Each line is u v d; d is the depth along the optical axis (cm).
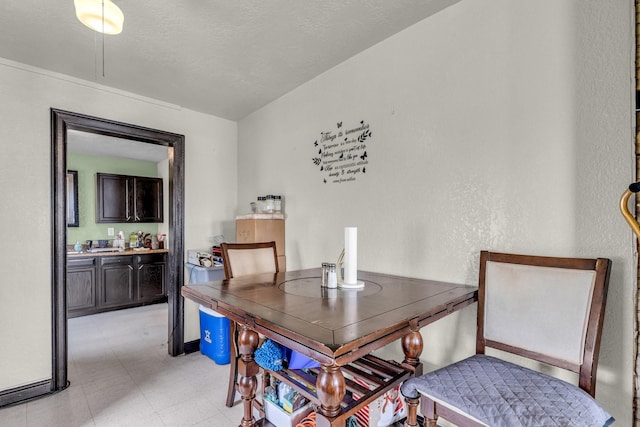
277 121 282
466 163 161
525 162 142
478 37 157
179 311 280
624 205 90
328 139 234
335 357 82
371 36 193
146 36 187
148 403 199
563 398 100
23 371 207
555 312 118
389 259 194
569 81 130
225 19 173
